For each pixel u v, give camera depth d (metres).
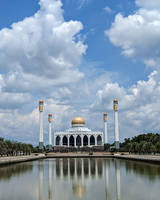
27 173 61.84
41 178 53.12
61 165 84.12
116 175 56.53
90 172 63.09
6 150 120.88
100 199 33.03
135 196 34.19
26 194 36.56
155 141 142.75
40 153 164.75
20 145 136.75
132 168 69.81
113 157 139.25
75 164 87.88
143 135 169.75
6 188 41.38
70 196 35.09
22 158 106.94
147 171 61.97
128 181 47.38
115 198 33.38
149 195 34.69
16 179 51.72
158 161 83.00
